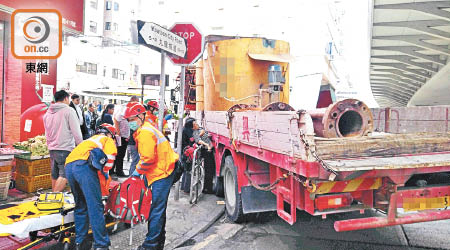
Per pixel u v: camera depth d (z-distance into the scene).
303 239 4.48
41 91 7.97
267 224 5.14
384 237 4.47
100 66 35.88
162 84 5.65
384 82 43.78
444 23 19.83
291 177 3.34
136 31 4.68
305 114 2.86
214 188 6.78
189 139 7.03
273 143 3.49
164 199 3.83
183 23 5.91
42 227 3.65
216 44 7.62
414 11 18.27
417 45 23.94
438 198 3.36
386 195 3.20
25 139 7.47
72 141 5.43
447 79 28.75
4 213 3.77
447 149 3.49
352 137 3.23
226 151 5.67
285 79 7.59
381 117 6.05
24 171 6.22
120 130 7.41
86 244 4.17
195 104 10.32
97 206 3.72
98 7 48.19
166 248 4.16
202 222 5.08
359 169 2.75
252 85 7.34
